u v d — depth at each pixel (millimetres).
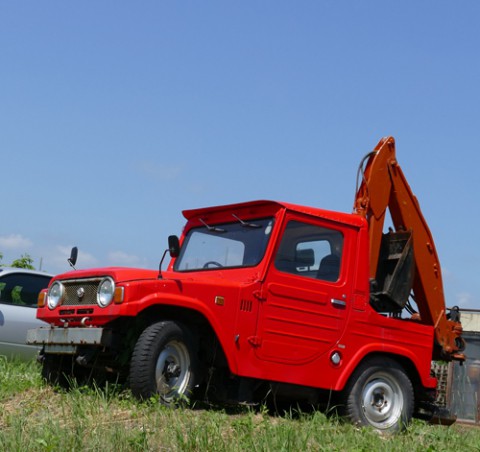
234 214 9414
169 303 8023
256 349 8531
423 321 10680
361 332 9258
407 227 10570
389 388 9477
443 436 9031
